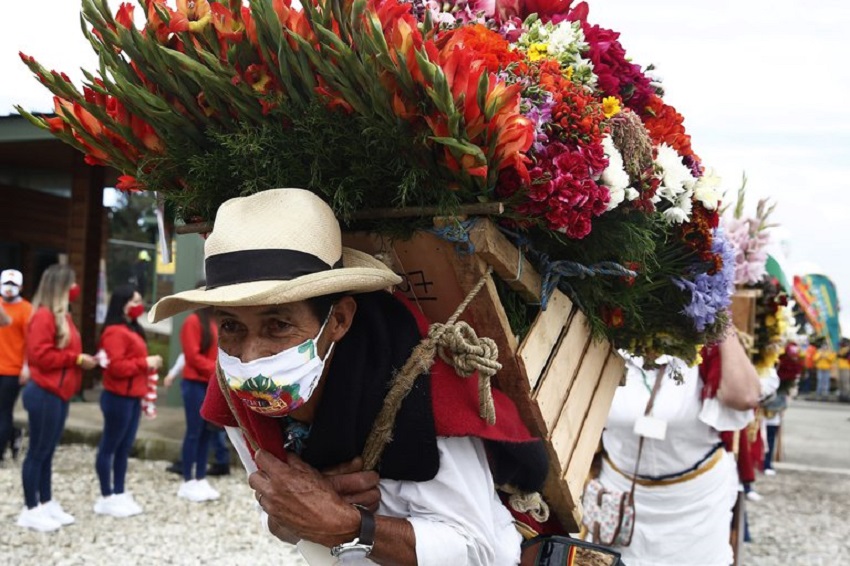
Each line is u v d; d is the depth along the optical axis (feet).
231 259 4.52
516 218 4.83
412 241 4.91
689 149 6.28
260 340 4.50
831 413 58.65
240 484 23.71
